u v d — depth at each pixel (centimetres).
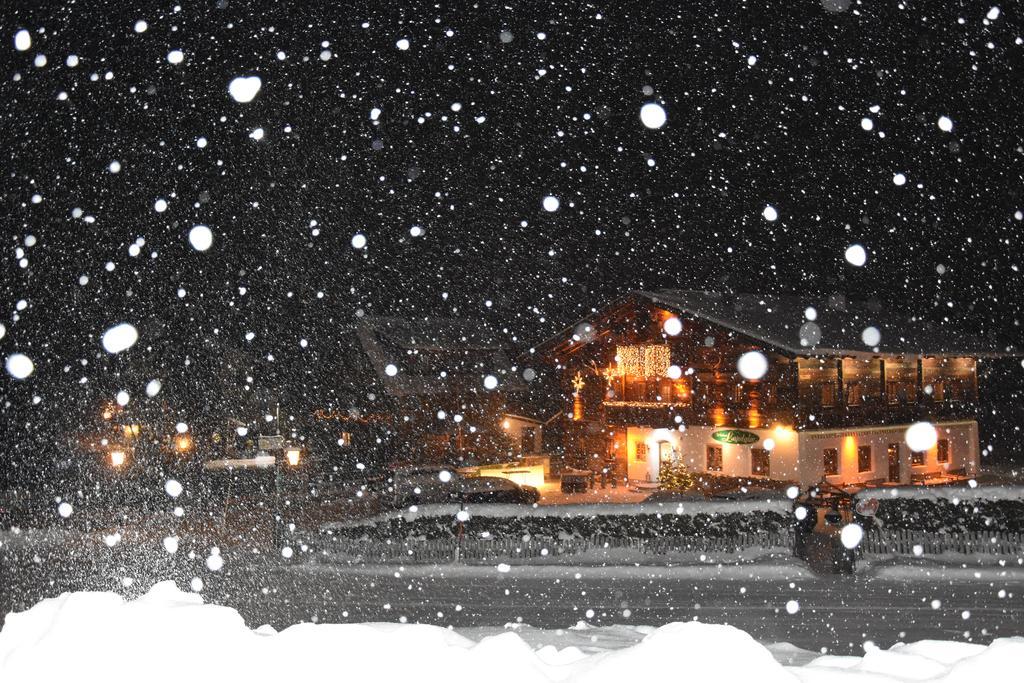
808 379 2427
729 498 1831
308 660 241
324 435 3100
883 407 2578
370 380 3039
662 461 2650
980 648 307
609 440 2878
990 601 1127
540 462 2853
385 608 1139
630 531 1566
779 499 1585
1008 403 3419
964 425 2806
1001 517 1459
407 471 2491
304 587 1292
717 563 1451
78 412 2911
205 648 246
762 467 2459
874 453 2558
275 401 3209
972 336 2934
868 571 1352
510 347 3150
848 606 1112
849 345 2406
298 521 2080
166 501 2470
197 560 1531
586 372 2959
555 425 2989
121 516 2191
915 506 1498
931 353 2520
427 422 2962
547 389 2995
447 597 1216
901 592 1196
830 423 2442
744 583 1294
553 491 2705
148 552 1633
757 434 2458
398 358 3045
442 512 1586
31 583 1331
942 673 266
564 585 1303
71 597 273
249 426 3216
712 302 2755
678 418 2555
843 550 1343
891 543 1482
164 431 3103
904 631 970
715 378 2581
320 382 3148
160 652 243
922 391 2688
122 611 262
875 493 1538
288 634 256
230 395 3212
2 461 2764
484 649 242
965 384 2838
